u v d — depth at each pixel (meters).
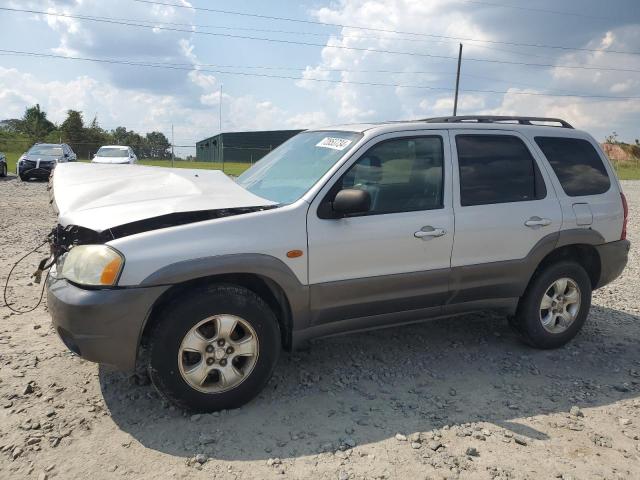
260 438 3.20
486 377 4.13
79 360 4.12
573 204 4.57
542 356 4.56
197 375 3.35
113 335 3.13
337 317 3.80
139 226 3.48
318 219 3.62
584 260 4.90
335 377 4.04
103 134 50.47
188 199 3.55
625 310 5.88
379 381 4.00
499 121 4.65
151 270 3.15
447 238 4.02
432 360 4.41
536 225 4.36
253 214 3.47
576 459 3.08
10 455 2.96
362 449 3.12
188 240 3.27
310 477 2.86
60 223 3.56
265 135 58.94
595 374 4.24
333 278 3.68
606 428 3.43
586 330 5.21
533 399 3.79
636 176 37.62
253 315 3.45
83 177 4.44
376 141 3.92
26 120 58.34
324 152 4.11
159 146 50.09
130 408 3.48
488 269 4.21
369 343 4.72
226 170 31.66
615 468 3.00
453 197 4.10
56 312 3.22
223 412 3.46
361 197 3.48
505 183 4.34
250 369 3.50
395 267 3.88
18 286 5.97
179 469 2.89
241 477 2.84
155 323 3.29
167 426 3.29
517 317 4.61
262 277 3.51
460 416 3.53
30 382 3.75
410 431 3.33
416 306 4.07
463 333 5.02
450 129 4.23
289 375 4.05
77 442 3.10
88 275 3.15
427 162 4.08
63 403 3.51
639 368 4.37
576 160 4.74
